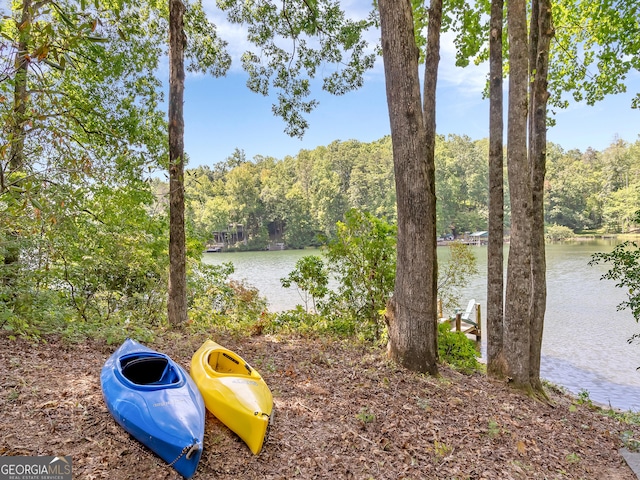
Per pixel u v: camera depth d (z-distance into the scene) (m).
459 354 9.10
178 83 8.95
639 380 12.20
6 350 5.29
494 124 8.33
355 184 72.69
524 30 7.46
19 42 3.23
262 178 86.44
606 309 20.81
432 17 8.04
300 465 3.85
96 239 9.70
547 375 12.66
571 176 74.38
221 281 13.97
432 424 5.15
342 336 9.88
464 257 13.28
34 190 4.66
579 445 5.77
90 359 5.60
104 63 9.68
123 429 3.76
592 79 11.29
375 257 10.28
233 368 5.24
